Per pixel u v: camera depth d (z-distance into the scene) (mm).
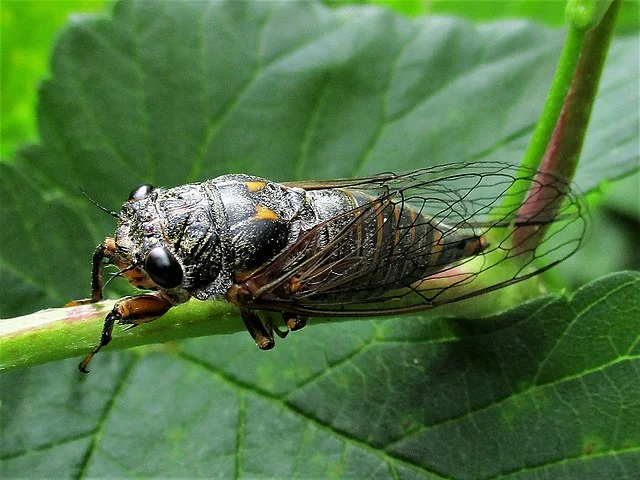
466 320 78
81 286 88
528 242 78
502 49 95
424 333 80
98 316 72
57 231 89
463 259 78
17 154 91
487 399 76
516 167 79
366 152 93
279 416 82
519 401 75
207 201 78
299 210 80
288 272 77
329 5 113
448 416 77
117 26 94
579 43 70
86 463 83
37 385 85
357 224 79
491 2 125
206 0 95
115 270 87
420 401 78
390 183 84
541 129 73
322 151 93
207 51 94
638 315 73
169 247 76
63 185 91
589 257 122
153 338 75
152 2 95
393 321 81
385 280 77
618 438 72
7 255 87
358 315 76
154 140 93
